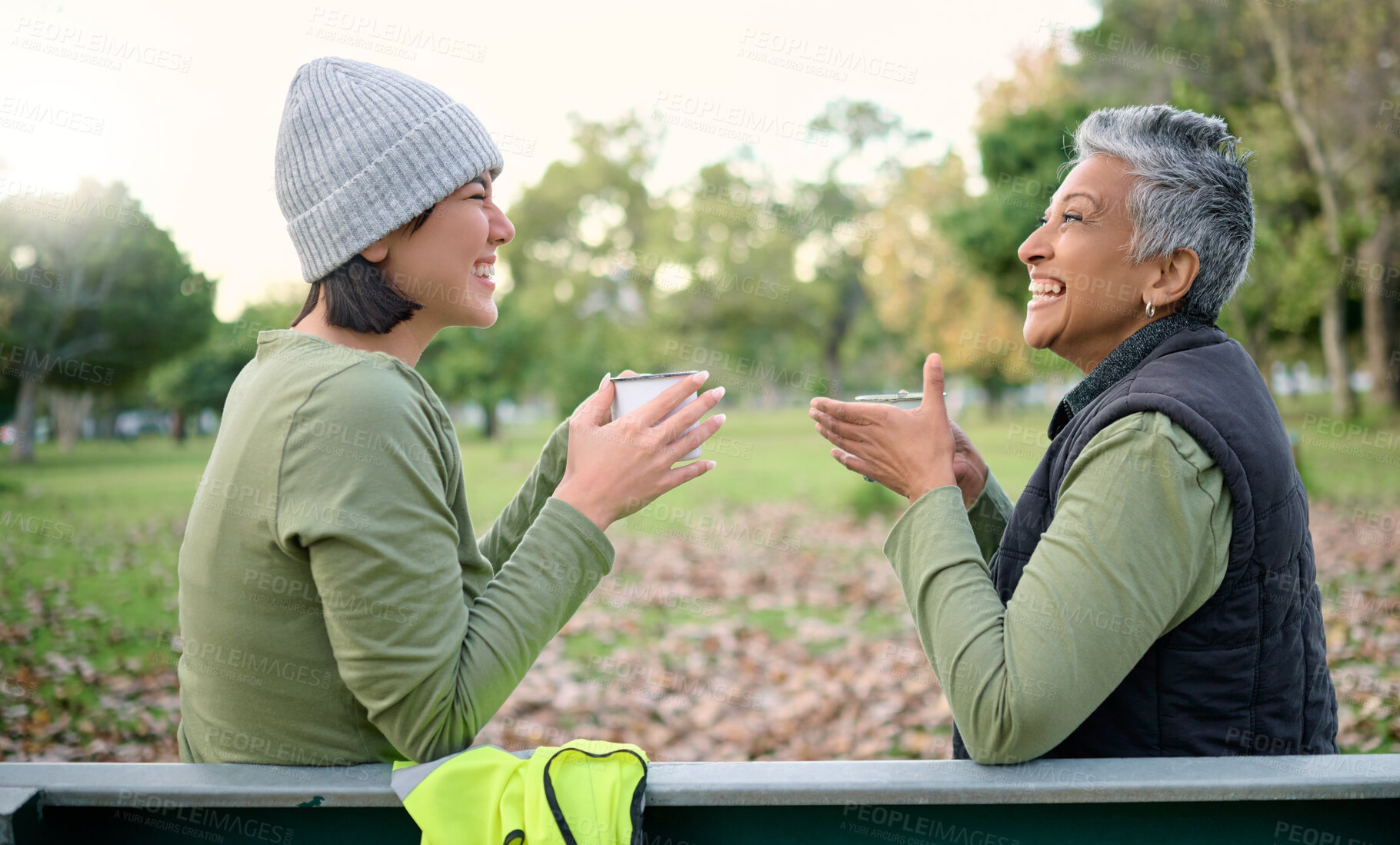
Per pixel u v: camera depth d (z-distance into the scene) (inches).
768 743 161.3
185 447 1202.6
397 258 46.2
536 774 38.3
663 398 44.9
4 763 40.2
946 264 987.9
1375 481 480.1
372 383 40.3
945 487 46.4
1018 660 39.3
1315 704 47.3
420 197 45.1
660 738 163.3
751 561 331.0
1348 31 581.0
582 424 45.1
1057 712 38.5
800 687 189.2
